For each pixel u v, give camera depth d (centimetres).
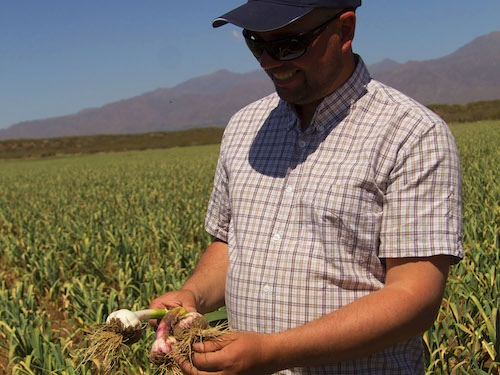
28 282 599
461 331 347
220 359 123
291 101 152
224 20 147
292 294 147
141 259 610
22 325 409
